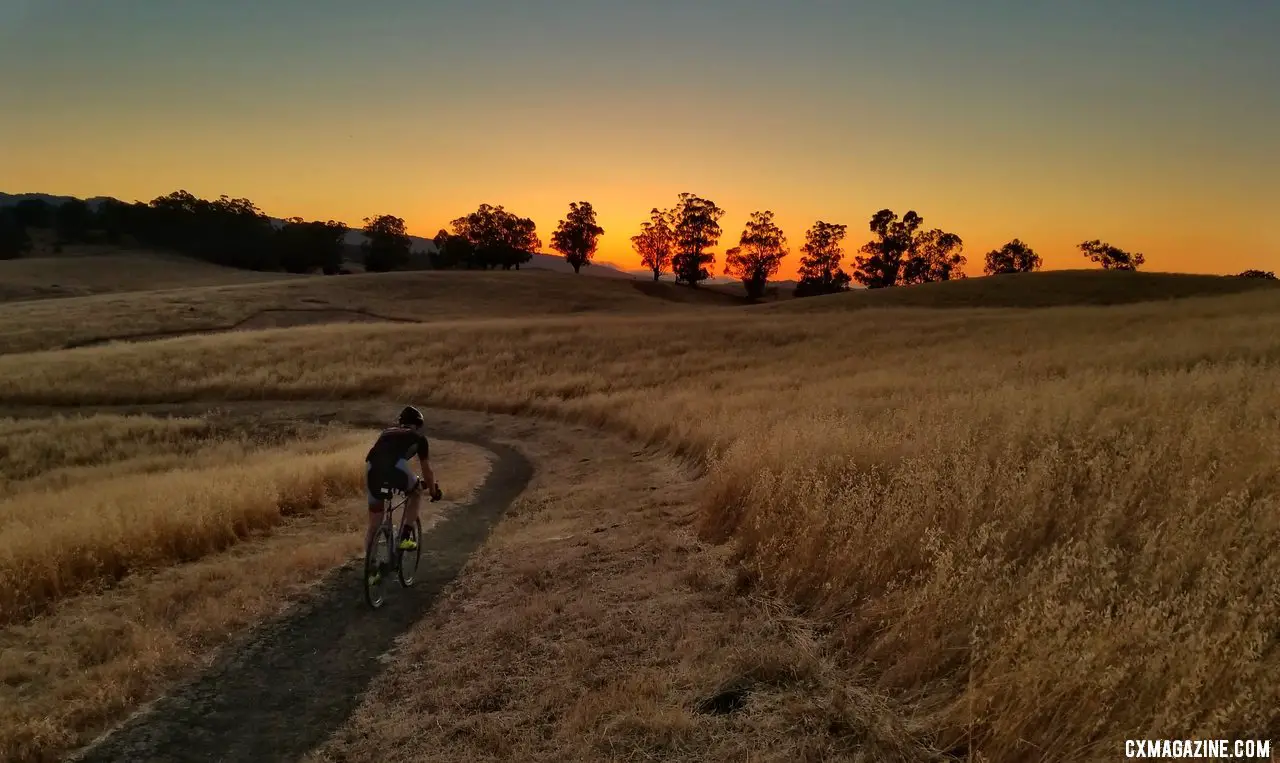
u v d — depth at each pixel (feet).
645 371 102.22
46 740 13.85
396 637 19.43
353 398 99.45
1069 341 87.81
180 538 28.07
